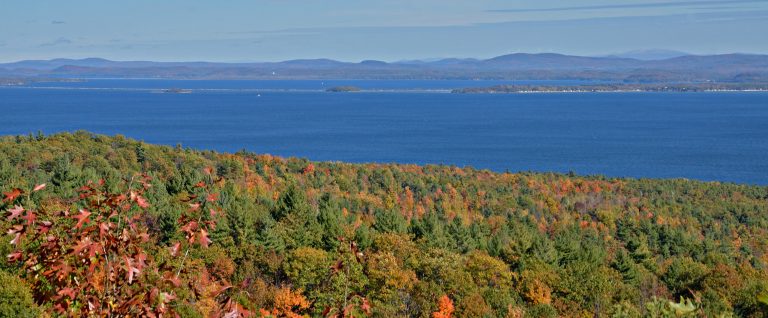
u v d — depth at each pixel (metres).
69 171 63.03
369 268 45.09
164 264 8.00
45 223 7.38
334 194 93.44
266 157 117.44
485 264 49.75
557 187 125.81
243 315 8.03
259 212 65.31
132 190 7.73
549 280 47.59
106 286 7.35
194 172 75.75
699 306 11.20
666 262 68.88
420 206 96.69
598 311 43.78
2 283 20.88
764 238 97.12
